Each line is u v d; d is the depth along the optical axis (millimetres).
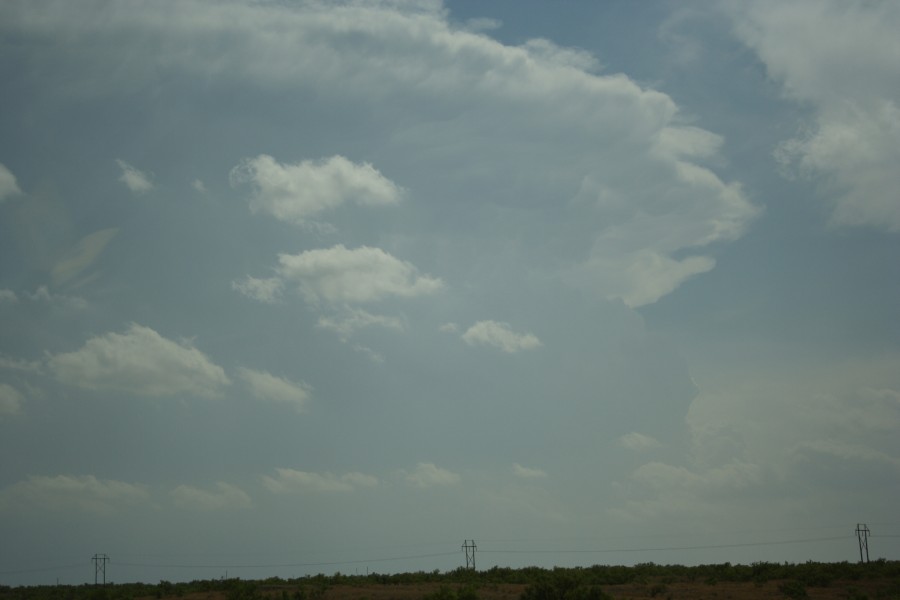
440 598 56125
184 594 73625
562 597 53625
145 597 74188
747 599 59062
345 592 68688
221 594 71812
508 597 61375
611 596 56344
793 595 59438
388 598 63750
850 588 62562
